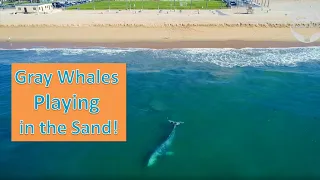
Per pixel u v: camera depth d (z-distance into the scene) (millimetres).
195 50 44344
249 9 74500
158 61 39469
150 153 20297
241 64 37969
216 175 18266
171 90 30000
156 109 26109
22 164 19344
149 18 66875
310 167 19062
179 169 18734
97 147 21016
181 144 21297
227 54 42219
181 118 24734
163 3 98812
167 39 50281
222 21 61562
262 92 29484
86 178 18078
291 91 29719
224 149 20797
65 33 55000
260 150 20719
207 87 30734
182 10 79812
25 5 82500
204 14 71938
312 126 23531
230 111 25875
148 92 29453
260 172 18609
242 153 20391
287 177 18172
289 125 23719
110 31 55438
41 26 59906
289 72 35000
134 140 21703
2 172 18578
